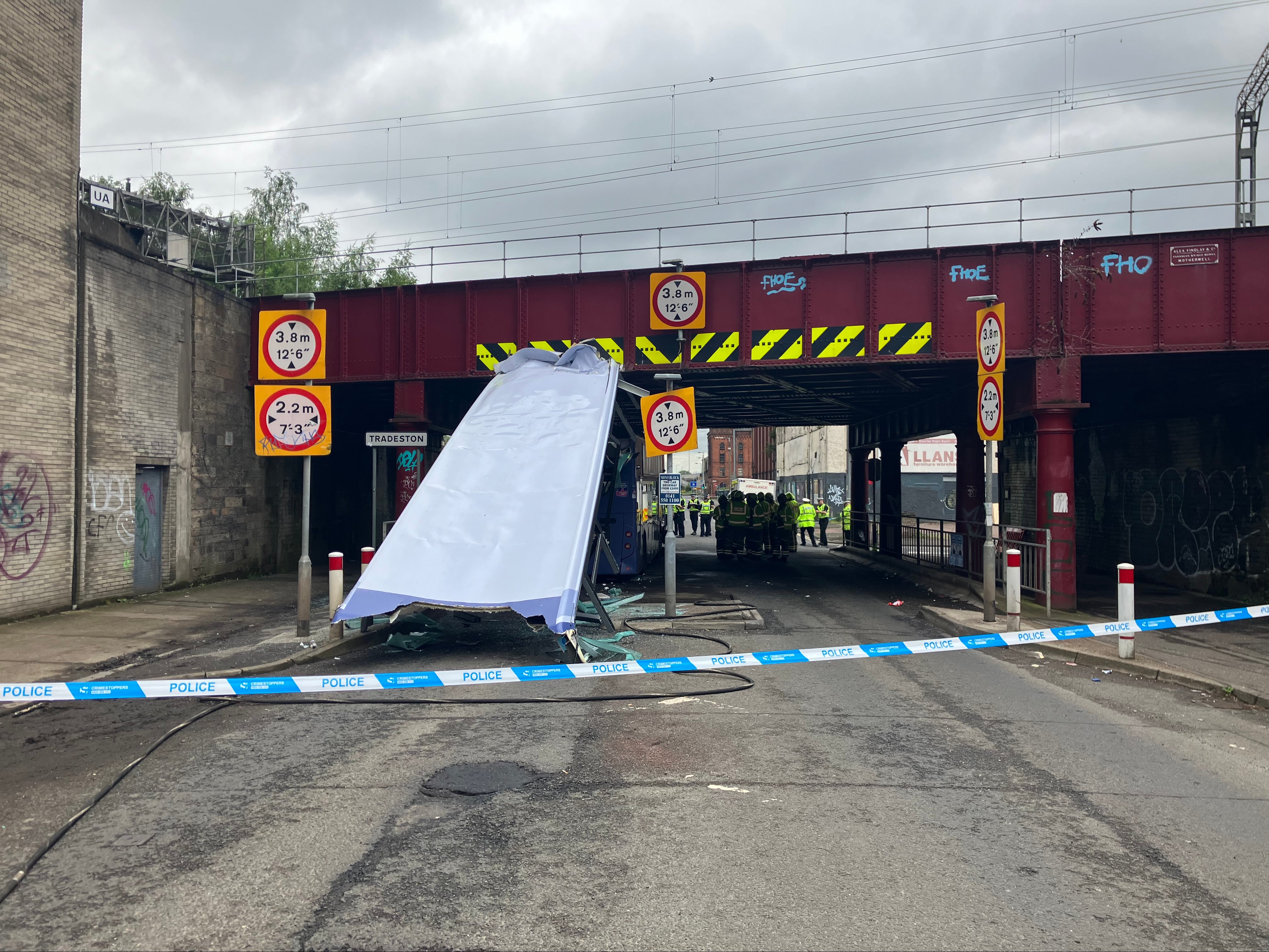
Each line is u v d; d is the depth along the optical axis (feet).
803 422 109.09
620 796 17.84
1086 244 50.62
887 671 32.12
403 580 32.40
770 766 19.98
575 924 12.35
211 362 59.62
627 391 48.24
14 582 41.42
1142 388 64.80
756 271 55.98
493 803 17.34
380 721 23.68
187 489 56.70
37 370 42.91
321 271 136.56
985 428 42.80
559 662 31.58
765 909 12.88
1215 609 51.60
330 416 36.76
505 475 36.52
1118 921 12.64
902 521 83.71
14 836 15.57
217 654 33.01
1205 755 21.45
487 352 60.39
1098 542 76.59
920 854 15.02
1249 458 53.01
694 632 39.60
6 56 41.01
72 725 23.27
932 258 53.36
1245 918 12.78
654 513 87.20
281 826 16.10
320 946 11.73
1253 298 48.88
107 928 12.20
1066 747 22.00
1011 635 29.27
